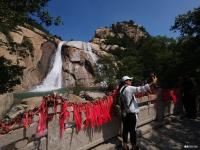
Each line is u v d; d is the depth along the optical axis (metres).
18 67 10.81
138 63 36.28
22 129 5.01
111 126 8.10
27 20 10.21
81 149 6.73
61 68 43.84
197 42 19.55
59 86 42.09
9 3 9.40
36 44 37.97
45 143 5.61
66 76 43.59
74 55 44.38
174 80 20.17
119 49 57.38
